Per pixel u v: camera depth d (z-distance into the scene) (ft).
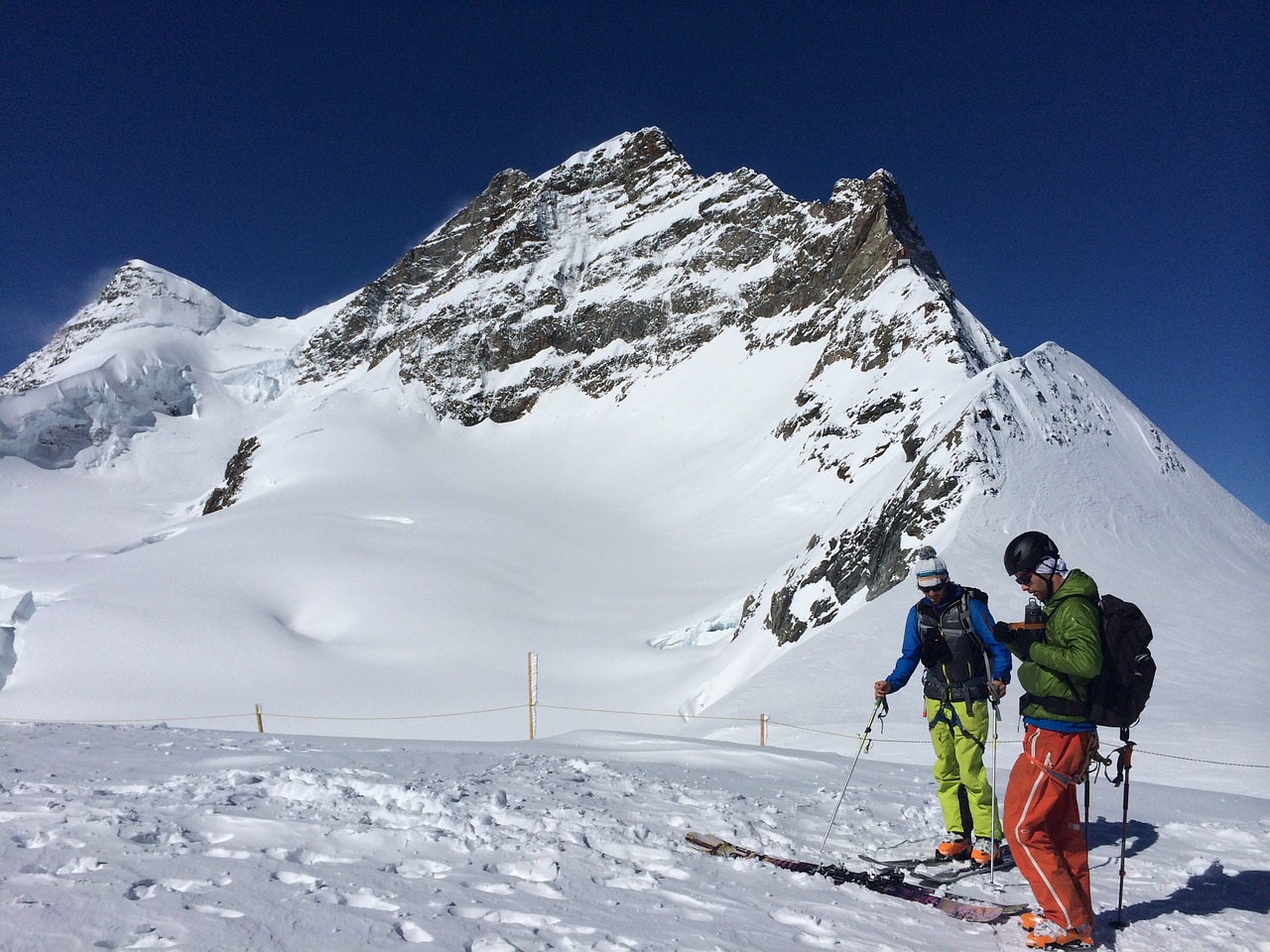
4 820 15.44
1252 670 70.95
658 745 34.81
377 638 195.11
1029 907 14.58
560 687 161.48
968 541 108.68
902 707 74.08
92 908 10.78
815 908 13.79
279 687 163.22
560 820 17.70
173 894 11.53
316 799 18.56
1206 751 45.37
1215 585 99.60
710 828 18.48
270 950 9.77
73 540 383.24
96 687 160.45
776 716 76.74
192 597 205.46
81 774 21.38
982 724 17.65
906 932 13.15
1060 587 13.92
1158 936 13.67
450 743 35.12
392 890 12.46
